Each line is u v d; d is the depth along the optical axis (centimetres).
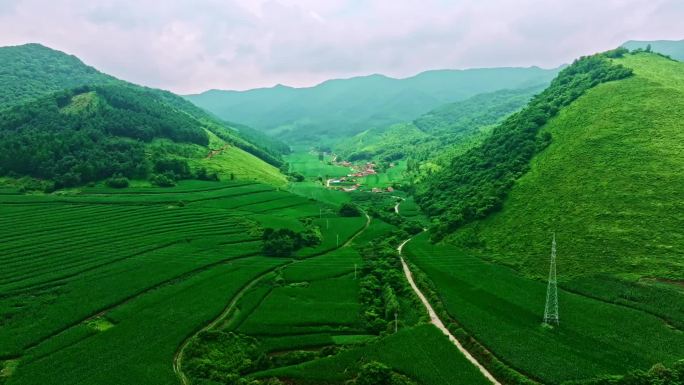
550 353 6969
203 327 8369
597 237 9906
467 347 7531
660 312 7556
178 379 6612
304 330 8312
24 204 14925
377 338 7931
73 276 10262
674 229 9294
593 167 12119
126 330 8038
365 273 11281
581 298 8525
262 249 12731
